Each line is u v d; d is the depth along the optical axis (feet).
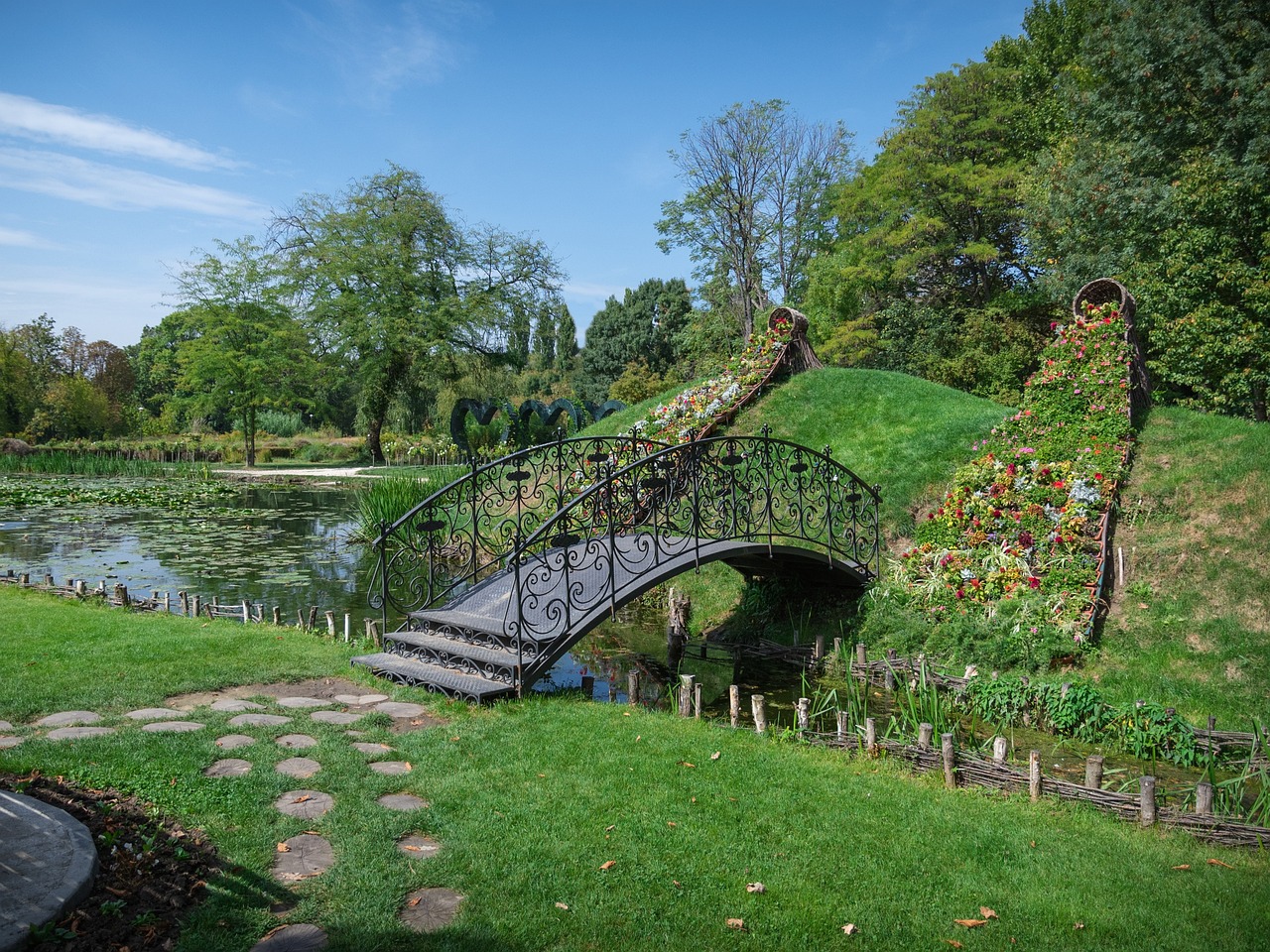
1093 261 58.49
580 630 21.63
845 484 39.04
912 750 17.94
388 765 15.02
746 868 11.93
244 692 19.33
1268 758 18.94
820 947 10.07
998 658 25.77
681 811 13.71
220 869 10.76
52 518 60.29
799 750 17.87
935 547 31.19
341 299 111.65
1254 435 32.40
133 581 38.14
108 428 165.99
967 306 92.48
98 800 12.36
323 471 106.42
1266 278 45.73
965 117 86.89
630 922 10.25
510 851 11.87
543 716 18.53
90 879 9.78
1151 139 56.34
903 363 88.53
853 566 31.19
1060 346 36.73
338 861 11.24
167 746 14.97
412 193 116.78
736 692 19.77
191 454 126.93
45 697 17.87
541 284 126.00
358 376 119.03
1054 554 28.55
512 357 127.95
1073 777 18.78
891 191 91.71
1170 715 20.53
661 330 173.27
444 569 42.11
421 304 114.62
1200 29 52.47
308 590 37.09
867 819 14.06
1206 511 29.76
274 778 13.75
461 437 68.74
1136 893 12.13
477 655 20.86
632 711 19.79
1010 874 12.50
